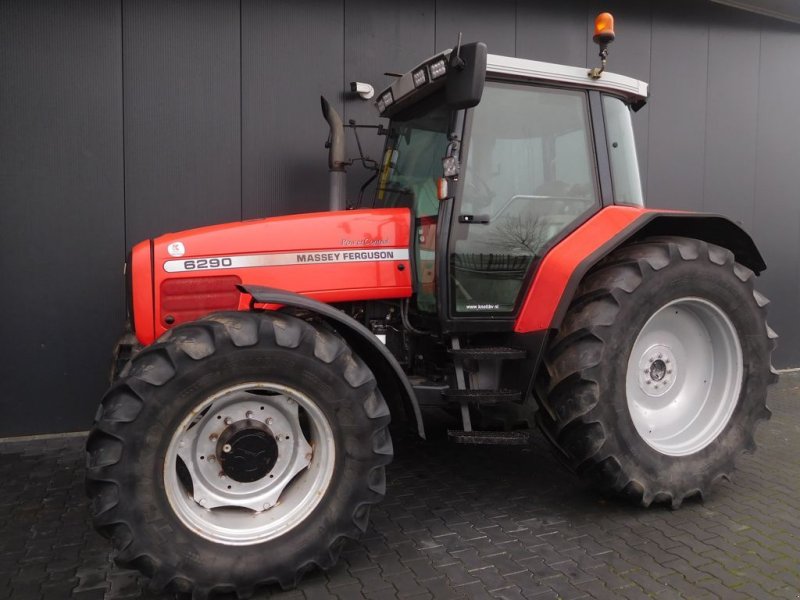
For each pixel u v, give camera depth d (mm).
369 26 4887
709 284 3125
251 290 2455
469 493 3336
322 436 2447
